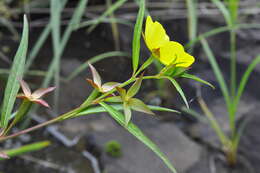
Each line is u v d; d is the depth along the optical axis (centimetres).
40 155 63
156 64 71
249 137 68
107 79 63
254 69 81
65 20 92
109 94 29
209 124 72
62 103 72
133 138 68
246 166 64
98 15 92
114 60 73
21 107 29
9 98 29
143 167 62
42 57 81
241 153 66
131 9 94
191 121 73
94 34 87
